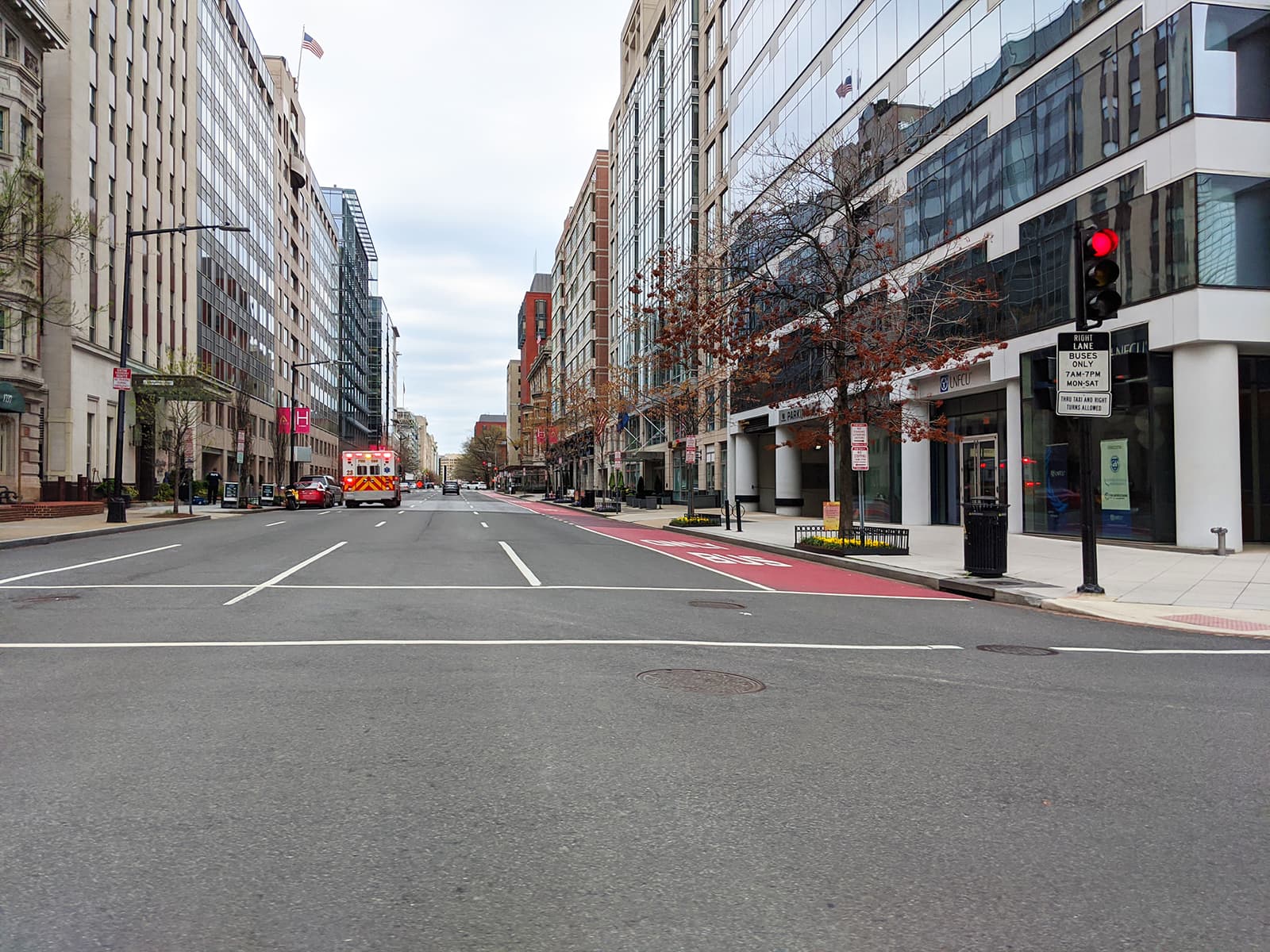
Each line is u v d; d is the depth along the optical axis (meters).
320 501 46.56
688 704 5.78
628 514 41.66
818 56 31.08
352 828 3.66
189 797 3.97
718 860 3.42
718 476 45.66
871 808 3.99
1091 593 11.78
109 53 36.03
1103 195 18.59
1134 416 17.86
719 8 43.16
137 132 39.72
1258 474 18.19
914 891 3.19
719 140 43.00
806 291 20.48
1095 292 11.88
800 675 6.80
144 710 5.41
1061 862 3.46
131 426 38.72
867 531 19.17
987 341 19.11
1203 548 16.50
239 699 5.71
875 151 21.11
